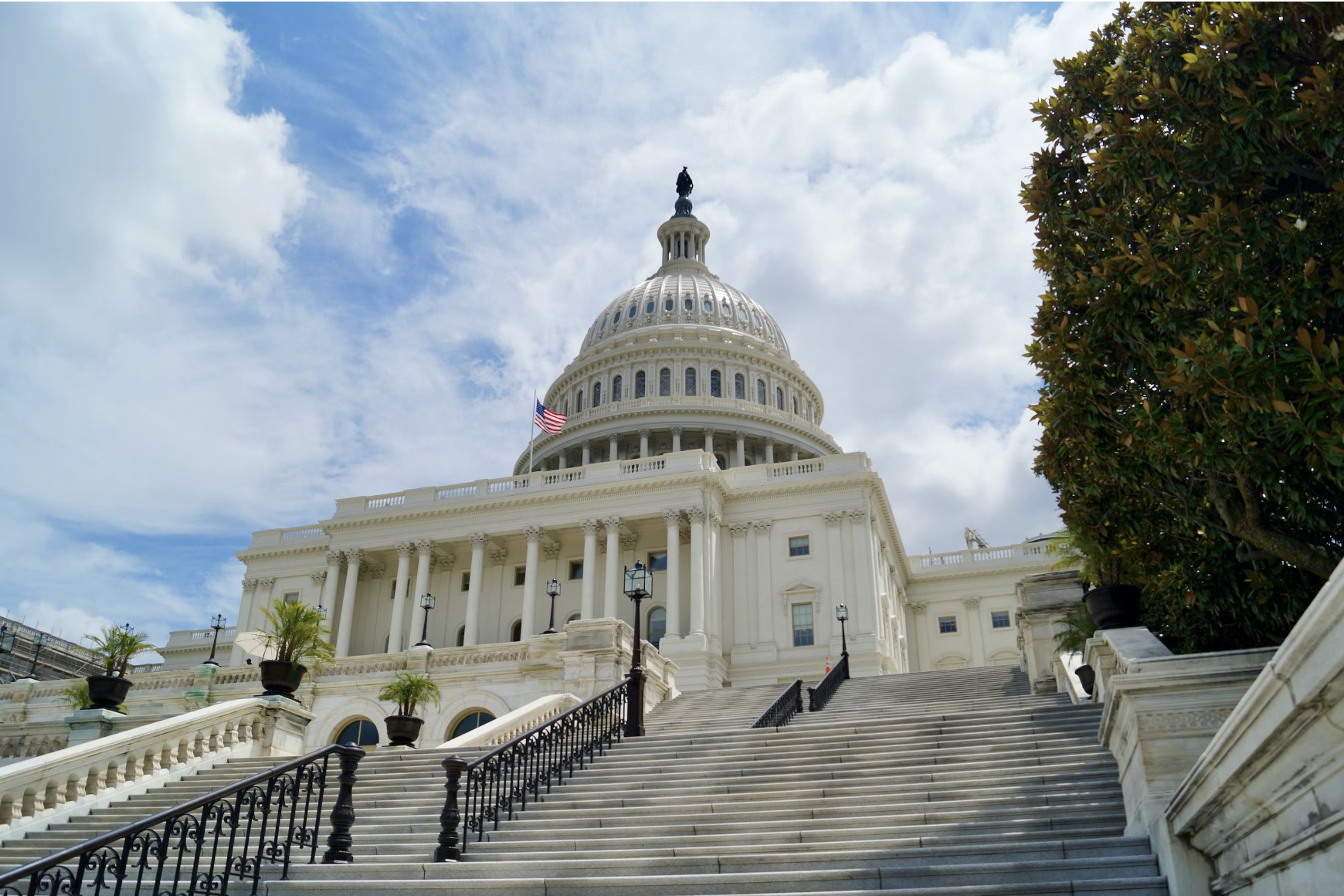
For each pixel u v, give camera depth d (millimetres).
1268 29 9719
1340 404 7957
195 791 16266
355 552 58469
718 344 84188
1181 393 9461
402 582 56812
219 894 9797
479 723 26750
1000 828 10203
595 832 11594
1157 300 10602
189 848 13008
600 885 9328
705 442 77938
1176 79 10828
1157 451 10266
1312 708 4617
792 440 79688
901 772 12789
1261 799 5719
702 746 15602
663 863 10141
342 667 28891
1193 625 12734
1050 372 11961
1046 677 20938
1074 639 16891
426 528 57625
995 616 63969
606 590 52688
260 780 10031
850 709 24094
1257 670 7895
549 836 11711
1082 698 16547
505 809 12766
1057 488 12961
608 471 56375
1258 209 10539
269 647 22031
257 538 66625
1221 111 10211
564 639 26828
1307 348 8242
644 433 76812
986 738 14227
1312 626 4289
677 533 52938
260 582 64062
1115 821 9898
